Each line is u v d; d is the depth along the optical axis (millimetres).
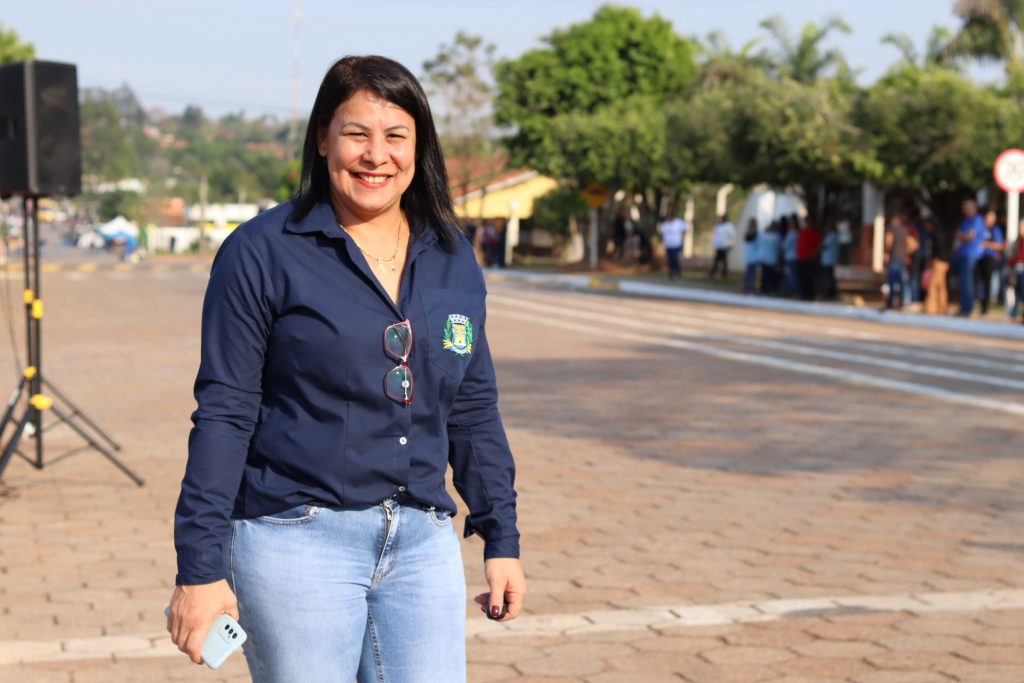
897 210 33812
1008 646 4938
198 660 2395
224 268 2498
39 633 5059
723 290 29328
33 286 8039
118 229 70562
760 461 8961
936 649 4902
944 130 24312
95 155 160875
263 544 2498
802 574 5977
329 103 2541
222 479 2449
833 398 12156
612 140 38812
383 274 2584
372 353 2496
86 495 7746
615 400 11977
